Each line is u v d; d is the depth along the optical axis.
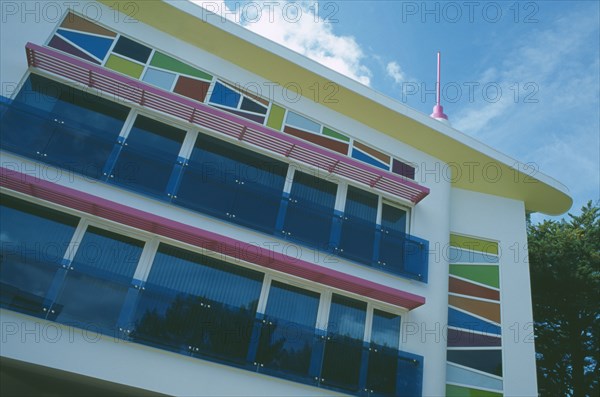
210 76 11.79
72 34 10.80
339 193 12.23
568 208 14.49
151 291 9.16
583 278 19.12
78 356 8.37
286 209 11.20
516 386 11.58
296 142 11.34
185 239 9.80
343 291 11.05
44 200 9.20
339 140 12.70
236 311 9.72
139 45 11.40
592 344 19.19
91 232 9.48
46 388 9.88
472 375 11.59
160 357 8.88
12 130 9.34
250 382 9.35
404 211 12.95
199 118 10.91
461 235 13.50
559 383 19.31
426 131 13.22
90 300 8.70
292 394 9.59
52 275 8.62
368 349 10.56
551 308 20.03
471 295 12.62
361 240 11.73
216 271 10.18
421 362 10.98
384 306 11.44
